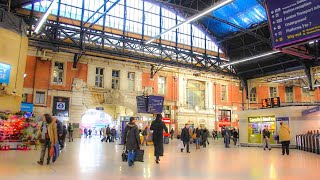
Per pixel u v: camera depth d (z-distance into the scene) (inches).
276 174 275.1
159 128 365.7
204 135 751.1
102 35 926.4
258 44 1098.1
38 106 924.0
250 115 850.1
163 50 1075.9
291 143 731.4
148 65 1149.7
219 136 1286.9
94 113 1557.6
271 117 786.8
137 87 1117.1
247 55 1207.6
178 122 1194.0
